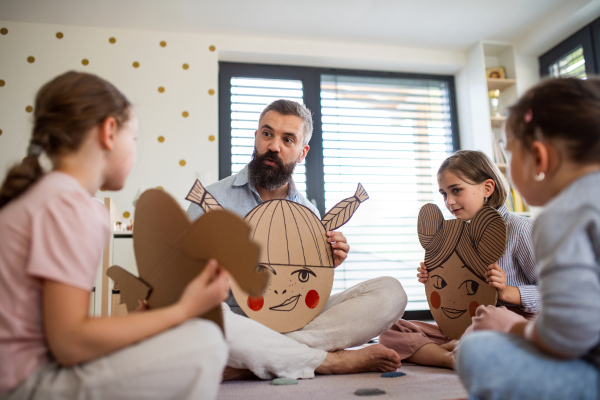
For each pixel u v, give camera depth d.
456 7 3.02
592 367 0.68
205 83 3.13
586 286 0.62
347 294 1.49
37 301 0.68
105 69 3.01
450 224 1.51
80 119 0.75
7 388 0.66
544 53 3.46
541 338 0.67
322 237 1.46
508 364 0.68
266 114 1.70
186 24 3.08
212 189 1.70
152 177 2.95
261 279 0.70
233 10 2.95
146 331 0.68
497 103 3.60
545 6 3.05
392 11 3.03
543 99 0.73
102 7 2.85
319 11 3.00
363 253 3.44
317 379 1.21
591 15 2.99
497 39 3.46
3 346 0.66
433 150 3.66
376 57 3.47
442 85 3.77
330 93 3.55
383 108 3.62
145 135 2.99
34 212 0.69
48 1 2.77
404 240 3.50
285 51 3.32
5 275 0.67
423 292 3.46
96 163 0.77
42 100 0.78
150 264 0.86
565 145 0.71
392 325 1.54
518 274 1.47
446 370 1.30
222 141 3.23
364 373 1.29
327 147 3.45
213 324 0.73
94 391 0.66
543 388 0.67
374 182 3.50
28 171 0.74
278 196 1.76
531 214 3.21
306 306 1.38
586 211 0.65
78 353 0.66
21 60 2.91
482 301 1.36
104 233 0.74
